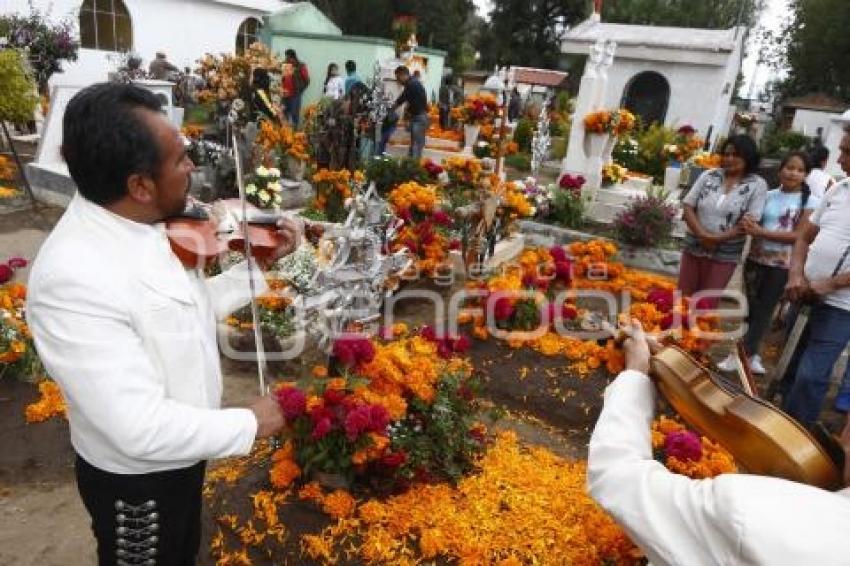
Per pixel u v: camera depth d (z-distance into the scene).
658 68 18.81
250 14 18.64
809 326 3.61
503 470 2.88
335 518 2.42
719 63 17.94
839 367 5.18
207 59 11.56
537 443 3.40
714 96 18.36
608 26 20.45
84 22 14.84
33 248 5.91
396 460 2.49
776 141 20.02
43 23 11.80
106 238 1.34
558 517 2.59
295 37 16.50
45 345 1.29
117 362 1.27
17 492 2.80
